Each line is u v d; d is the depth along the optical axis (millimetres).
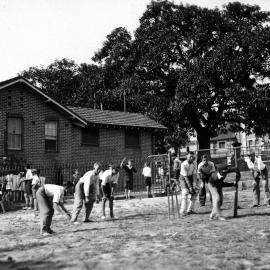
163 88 45031
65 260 8188
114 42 47750
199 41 43188
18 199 23172
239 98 39125
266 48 39969
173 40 42438
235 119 44688
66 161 28734
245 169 25469
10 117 26688
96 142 30516
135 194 25688
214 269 7129
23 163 25609
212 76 39938
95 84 50344
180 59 44562
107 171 15070
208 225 12250
